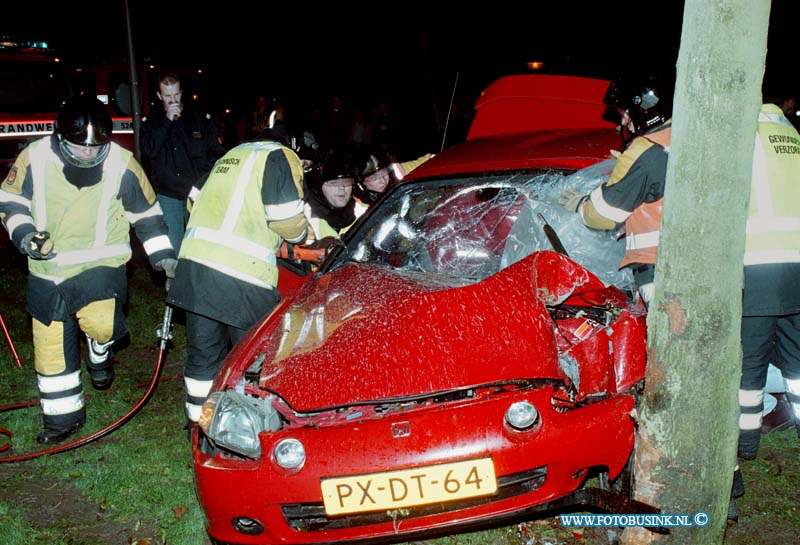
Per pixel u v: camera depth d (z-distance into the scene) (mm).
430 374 2682
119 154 4031
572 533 3160
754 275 3074
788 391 3428
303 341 3025
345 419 2740
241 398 2848
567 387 2824
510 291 2947
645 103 3148
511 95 5082
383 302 3119
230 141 14812
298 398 2732
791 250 3062
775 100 7535
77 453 4129
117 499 3646
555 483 2613
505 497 2648
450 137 10977
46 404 4238
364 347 2840
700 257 2465
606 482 3033
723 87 2328
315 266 4250
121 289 4176
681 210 2463
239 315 3670
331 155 4480
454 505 2660
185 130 6000
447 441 2557
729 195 2414
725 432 2613
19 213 3893
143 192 4160
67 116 3750
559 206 3479
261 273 3699
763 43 2334
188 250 3711
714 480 2641
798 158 3141
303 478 2605
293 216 3613
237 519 2746
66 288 4012
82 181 3895
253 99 17109
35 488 3803
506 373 2668
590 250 3412
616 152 3324
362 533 2678
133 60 7055
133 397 4895
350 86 19484
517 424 2561
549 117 5059
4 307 6762
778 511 3199
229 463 2725
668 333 2562
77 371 4297
